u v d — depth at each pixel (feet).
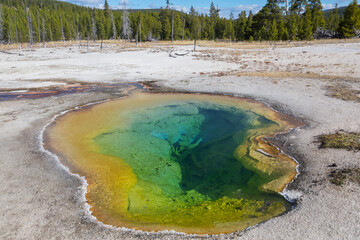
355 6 116.78
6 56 104.12
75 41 200.54
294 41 124.57
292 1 154.10
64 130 34.96
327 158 24.91
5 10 185.68
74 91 55.57
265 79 60.85
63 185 22.52
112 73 73.20
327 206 18.15
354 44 92.99
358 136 28.84
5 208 19.24
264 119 37.96
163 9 216.13
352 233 15.48
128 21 182.91
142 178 24.66
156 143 32.35
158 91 55.21
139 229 17.52
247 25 177.58
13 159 26.68
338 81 54.85
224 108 44.01
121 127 36.70
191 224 18.01
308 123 34.91
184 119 40.01
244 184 23.39
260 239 15.83
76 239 16.48
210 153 29.89
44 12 213.05
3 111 41.83
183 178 25.27
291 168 24.34
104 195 21.47
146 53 108.27
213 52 100.99
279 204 19.62
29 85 60.03
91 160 27.35
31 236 16.66
